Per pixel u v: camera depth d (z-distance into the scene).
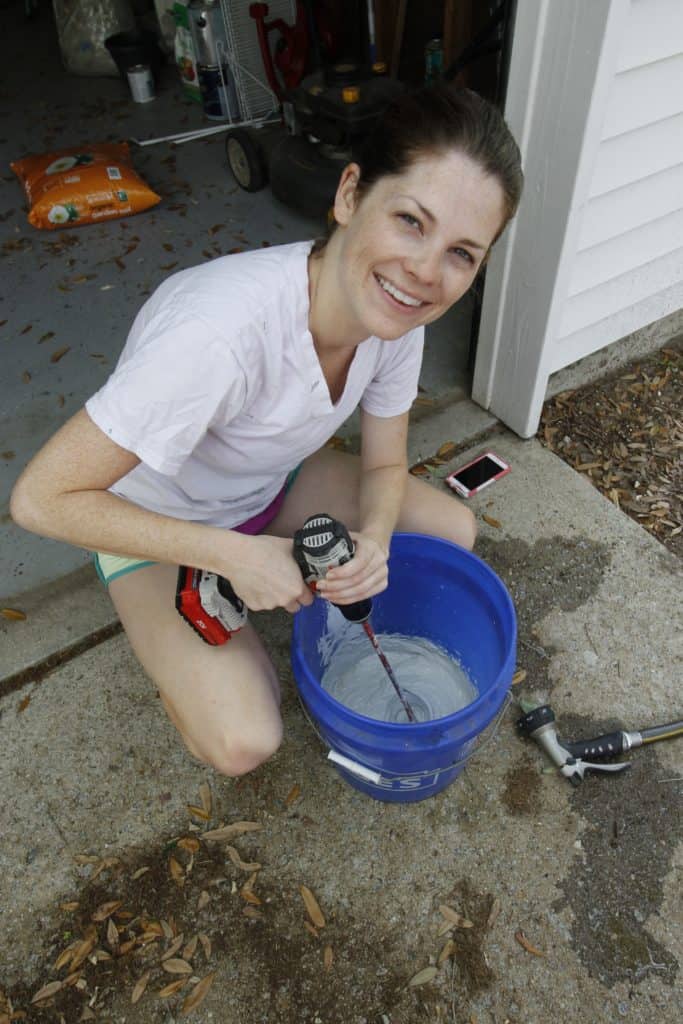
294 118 3.08
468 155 0.89
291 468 1.49
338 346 1.19
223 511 1.45
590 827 1.56
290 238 3.08
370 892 1.49
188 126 3.80
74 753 1.68
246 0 3.43
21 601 1.92
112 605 1.90
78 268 2.98
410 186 0.91
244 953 1.42
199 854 1.54
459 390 2.48
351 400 1.31
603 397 2.50
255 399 1.18
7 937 1.44
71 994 1.38
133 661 1.82
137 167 3.54
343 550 1.17
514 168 0.93
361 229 0.97
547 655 1.83
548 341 2.06
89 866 1.53
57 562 2.01
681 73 1.84
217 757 1.38
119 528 1.12
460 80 3.04
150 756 1.67
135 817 1.59
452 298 1.03
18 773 1.65
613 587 1.96
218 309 1.04
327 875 1.51
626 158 1.92
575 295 2.17
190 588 1.23
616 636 1.87
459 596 1.57
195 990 1.38
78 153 3.31
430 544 1.52
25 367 2.56
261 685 1.39
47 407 2.41
